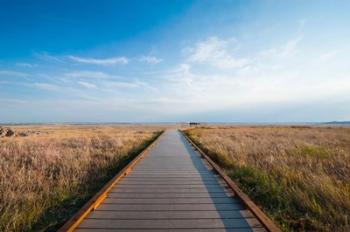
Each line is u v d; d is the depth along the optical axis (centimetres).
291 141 2170
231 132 3966
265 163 1175
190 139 2681
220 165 1188
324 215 566
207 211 545
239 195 608
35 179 884
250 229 459
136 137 2939
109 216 512
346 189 737
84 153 1423
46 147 1741
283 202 654
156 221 489
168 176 902
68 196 696
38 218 551
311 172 966
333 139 2456
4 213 564
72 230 443
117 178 803
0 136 3181
